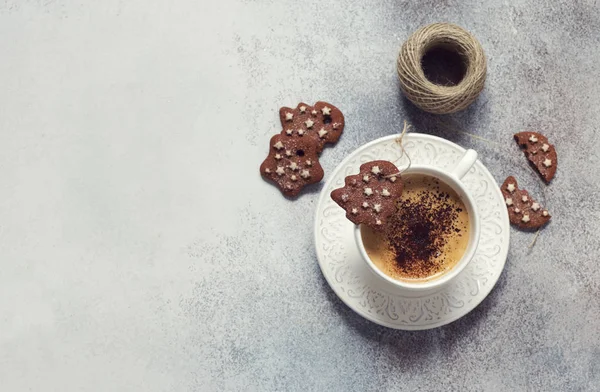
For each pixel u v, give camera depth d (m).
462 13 0.80
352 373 0.77
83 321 0.77
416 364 0.78
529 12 0.80
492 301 0.78
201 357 0.77
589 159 0.79
